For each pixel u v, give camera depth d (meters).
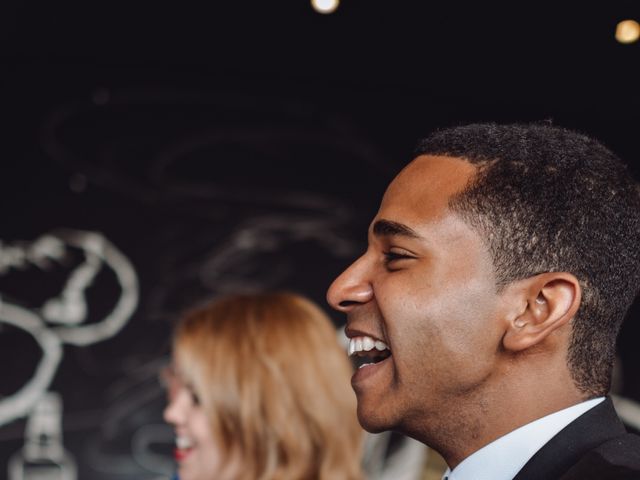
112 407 2.65
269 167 2.81
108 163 2.74
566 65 2.74
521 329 0.92
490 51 2.70
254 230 2.78
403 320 0.95
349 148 2.86
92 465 2.62
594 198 0.96
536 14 2.48
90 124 2.75
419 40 2.67
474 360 0.93
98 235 2.71
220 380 1.68
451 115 2.92
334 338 1.79
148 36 2.69
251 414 1.67
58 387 2.63
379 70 2.84
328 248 2.81
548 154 0.98
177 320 2.71
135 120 2.77
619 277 0.96
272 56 2.78
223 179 2.79
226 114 2.81
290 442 1.66
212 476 1.71
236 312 1.74
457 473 0.94
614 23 2.49
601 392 0.94
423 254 0.95
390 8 2.51
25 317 2.64
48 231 2.69
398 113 2.90
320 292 2.78
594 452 0.85
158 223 2.74
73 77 2.76
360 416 1.00
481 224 0.94
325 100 2.87
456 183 0.96
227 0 2.52
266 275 2.77
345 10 2.53
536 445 0.91
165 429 2.66
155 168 2.76
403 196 0.99
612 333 0.95
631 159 2.96
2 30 2.63
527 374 0.93
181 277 2.73
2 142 2.70
